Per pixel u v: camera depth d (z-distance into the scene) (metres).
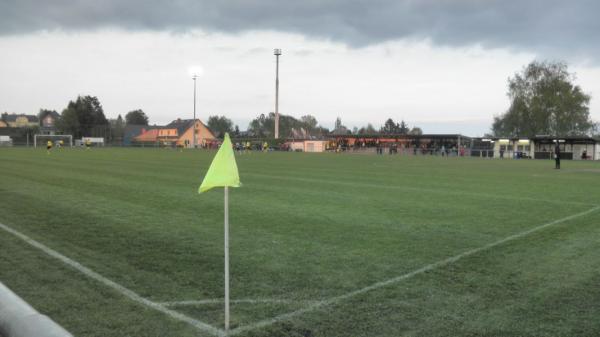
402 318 4.07
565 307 4.36
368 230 7.99
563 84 65.69
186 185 15.24
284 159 37.91
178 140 97.62
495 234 7.71
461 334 3.74
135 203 11.09
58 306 4.31
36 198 11.87
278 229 8.04
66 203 11.02
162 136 109.06
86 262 5.86
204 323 3.93
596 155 50.66
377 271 5.50
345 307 4.32
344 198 12.31
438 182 17.50
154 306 4.32
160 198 12.00
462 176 20.89
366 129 133.62
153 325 3.89
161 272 5.44
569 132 66.62
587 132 68.44
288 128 129.12
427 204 11.30
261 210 10.15
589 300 4.55
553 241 7.20
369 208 10.55
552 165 34.38
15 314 3.52
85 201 11.38
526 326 3.90
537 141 54.28
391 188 15.00
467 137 66.88
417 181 17.83
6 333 3.43
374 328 3.85
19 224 8.37
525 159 50.19
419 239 7.29
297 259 6.04
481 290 4.83
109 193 12.98
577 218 9.37
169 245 6.80
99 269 5.55
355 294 4.68
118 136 120.31
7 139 97.25
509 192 14.20
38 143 93.50
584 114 66.38
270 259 6.04
